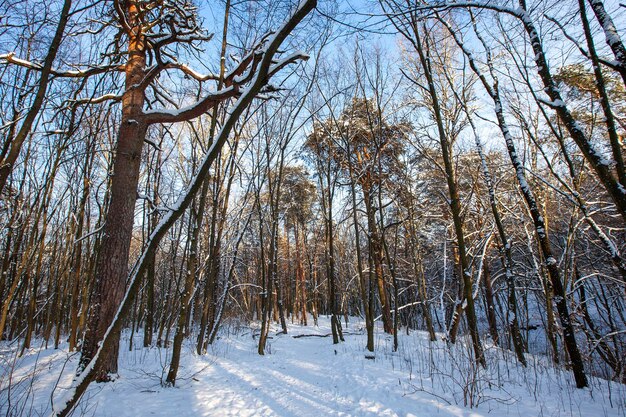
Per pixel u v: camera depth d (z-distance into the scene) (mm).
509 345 10812
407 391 6027
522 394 5719
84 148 10961
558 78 8695
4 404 3938
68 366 7246
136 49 7691
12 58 5945
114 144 10992
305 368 8984
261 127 12219
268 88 6590
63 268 12453
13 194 10023
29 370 6453
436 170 13664
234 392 6238
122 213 6715
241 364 9047
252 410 5301
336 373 8117
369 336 10586
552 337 8820
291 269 31172
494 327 13172
